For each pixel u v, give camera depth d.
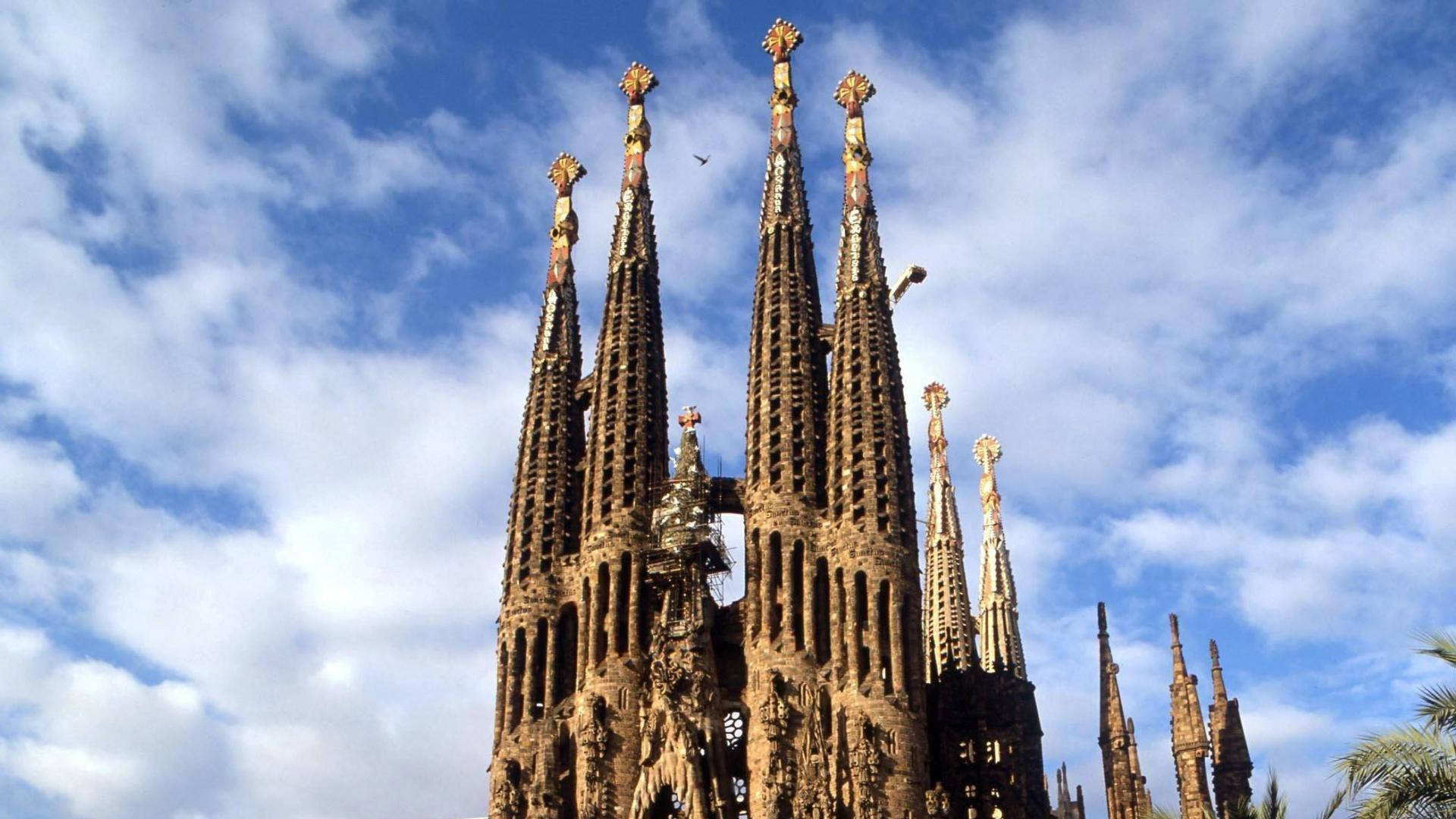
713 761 84.69
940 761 90.38
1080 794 125.12
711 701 86.38
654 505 95.06
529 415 101.62
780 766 82.62
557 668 91.94
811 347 96.69
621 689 88.69
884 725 82.50
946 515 135.38
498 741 90.88
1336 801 45.69
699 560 91.69
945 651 127.62
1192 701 104.69
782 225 101.12
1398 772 42.59
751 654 87.69
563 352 103.88
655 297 103.94
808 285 99.75
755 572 89.81
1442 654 43.31
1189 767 102.31
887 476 89.69
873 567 86.62
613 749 87.06
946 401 143.75
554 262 108.44
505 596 95.12
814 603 87.56
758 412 94.50
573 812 87.56
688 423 98.19
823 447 93.88
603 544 92.94
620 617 91.44
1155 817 56.81
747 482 93.31
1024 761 104.00
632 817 84.25
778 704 84.25
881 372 93.00
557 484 98.12
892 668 84.44
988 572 139.75
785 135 105.56
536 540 95.81
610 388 98.88
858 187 100.94
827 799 80.62
